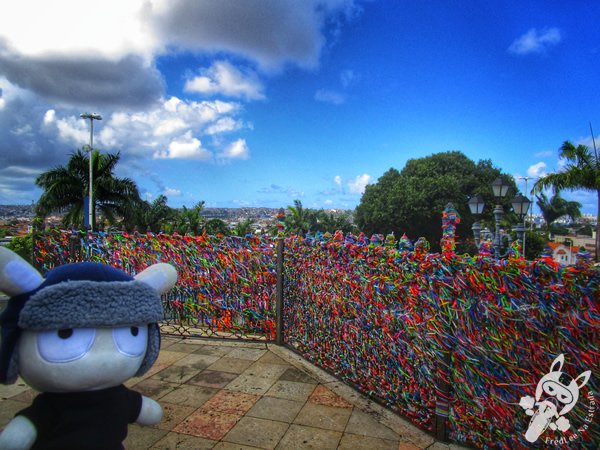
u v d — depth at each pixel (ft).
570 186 63.10
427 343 11.23
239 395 14.21
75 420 6.27
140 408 7.49
